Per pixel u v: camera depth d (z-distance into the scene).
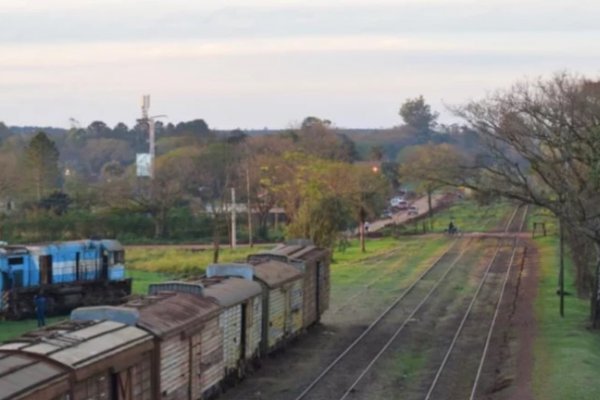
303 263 43.53
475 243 91.88
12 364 18.94
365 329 46.50
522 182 44.62
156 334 24.72
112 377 22.05
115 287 57.28
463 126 56.75
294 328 41.94
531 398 29.95
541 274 67.56
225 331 31.83
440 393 32.75
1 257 50.44
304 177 89.06
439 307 54.03
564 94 46.31
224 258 75.38
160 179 105.56
